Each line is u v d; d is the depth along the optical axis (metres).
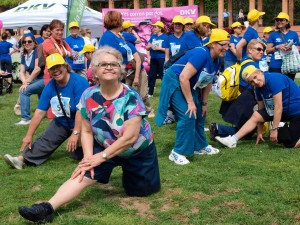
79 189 4.36
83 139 4.52
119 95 4.33
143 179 4.80
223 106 7.63
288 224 4.11
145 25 18.05
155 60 12.88
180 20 11.59
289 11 27.38
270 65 10.02
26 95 9.38
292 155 6.29
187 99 5.91
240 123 7.10
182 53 6.05
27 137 6.09
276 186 5.05
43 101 6.01
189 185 5.16
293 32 9.85
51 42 8.16
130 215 4.42
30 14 16.86
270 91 6.46
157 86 15.76
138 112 4.31
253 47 7.29
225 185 5.12
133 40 9.77
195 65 5.78
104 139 4.41
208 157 6.32
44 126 9.00
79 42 11.45
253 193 4.85
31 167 6.14
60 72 5.78
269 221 4.18
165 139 7.59
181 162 6.01
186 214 4.38
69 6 13.63
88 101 4.39
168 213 4.41
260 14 8.97
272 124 6.82
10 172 5.94
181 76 5.82
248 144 7.00
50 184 5.39
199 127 6.44
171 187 5.13
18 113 10.68
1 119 10.12
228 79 7.32
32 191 5.17
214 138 7.17
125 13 18.42
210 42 5.82
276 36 9.87
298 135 6.58
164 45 12.77
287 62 9.75
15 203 4.79
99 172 4.47
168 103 6.02
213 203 4.61
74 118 6.09
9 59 15.97
